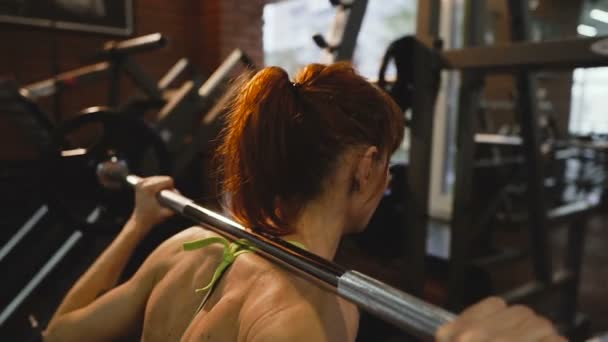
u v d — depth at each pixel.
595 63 1.54
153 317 0.69
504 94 4.41
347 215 0.63
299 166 0.58
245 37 3.57
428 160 1.91
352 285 0.47
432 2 1.89
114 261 0.89
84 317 0.77
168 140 2.45
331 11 2.89
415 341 1.95
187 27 4.17
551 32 5.10
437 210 4.63
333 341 0.50
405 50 1.80
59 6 3.45
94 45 3.67
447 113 4.50
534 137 2.14
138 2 3.88
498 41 4.04
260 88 0.59
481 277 2.47
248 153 0.60
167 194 0.91
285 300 0.53
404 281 1.97
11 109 2.43
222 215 0.72
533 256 2.31
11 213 2.87
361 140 0.58
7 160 3.15
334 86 0.59
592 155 5.96
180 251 0.74
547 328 0.35
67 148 1.57
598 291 3.06
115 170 1.40
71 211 1.54
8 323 1.90
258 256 0.62
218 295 0.61
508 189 3.02
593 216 5.24
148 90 2.84
